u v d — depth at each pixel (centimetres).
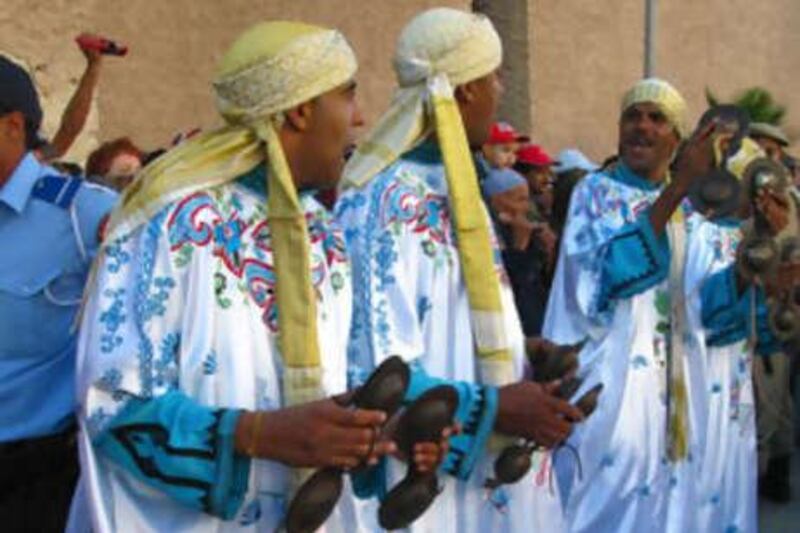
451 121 317
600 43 1591
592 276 443
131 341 240
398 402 249
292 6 1250
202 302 246
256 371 253
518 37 1061
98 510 241
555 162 838
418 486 271
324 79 255
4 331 301
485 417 294
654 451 455
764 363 674
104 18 1101
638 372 448
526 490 335
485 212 319
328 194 346
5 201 302
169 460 236
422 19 327
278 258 254
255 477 252
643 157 459
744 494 495
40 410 306
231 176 253
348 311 277
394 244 314
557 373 323
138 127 1136
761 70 1766
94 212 307
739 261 452
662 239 432
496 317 316
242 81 252
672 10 1666
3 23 855
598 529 451
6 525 306
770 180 445
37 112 309
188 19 1167
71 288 306
